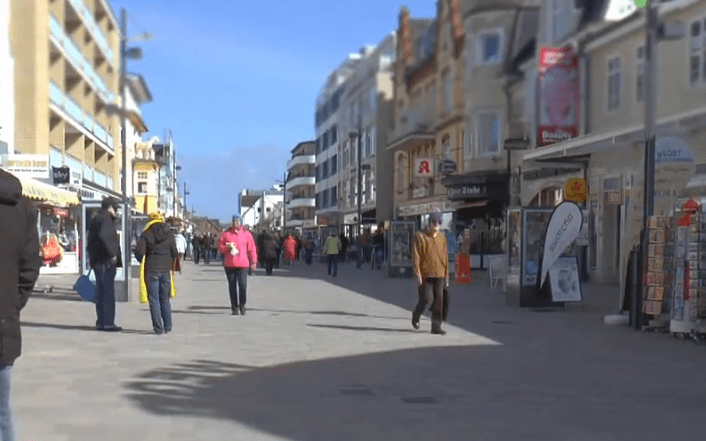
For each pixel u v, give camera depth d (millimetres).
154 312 11039
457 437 5355
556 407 6312
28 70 29359
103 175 39875
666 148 11297
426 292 11258
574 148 10742
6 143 25250
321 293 19266
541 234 15219
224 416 5949
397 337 10703
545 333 11211
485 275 26906
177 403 6418
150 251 11023
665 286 11281
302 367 8219
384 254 31500
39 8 29719
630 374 7852
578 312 14406
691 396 6770
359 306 15602
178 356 8930
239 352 9250
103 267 11328
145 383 7270
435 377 7641
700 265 10320
